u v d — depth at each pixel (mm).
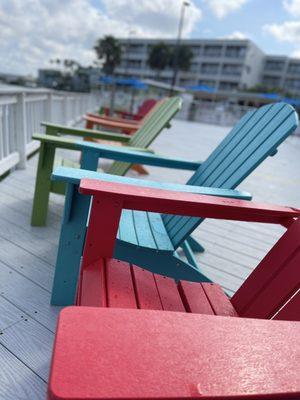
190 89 32375
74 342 420
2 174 3234
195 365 419
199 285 1154
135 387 379
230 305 1089
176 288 1104
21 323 1341
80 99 9453
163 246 1442
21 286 1576
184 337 459
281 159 8133
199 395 384
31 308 1434
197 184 1887
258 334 489
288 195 4383
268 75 59781
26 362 1164
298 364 447
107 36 41312
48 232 2166
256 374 422
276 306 979
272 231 2943
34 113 4633
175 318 491
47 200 2184
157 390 380
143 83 18266
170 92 19812
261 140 1484
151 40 55438
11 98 3258
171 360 420
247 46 50281
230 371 420
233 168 1562
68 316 458
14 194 2793
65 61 48906
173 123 16141
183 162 2014
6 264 1743
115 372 391
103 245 1063
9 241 1983
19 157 3621
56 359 394
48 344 1258
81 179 1115
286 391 407
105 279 979
